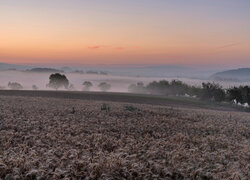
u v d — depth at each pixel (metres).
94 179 8.00
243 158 11.72
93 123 18.34
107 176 7.98
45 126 15.49
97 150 11.27
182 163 9.78
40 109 23.94
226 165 10.34
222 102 76.00
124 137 14.12
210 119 26.03
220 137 16.16
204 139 15.30
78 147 11.45
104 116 21.94
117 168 8.61
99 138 12.98
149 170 8.79
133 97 65.94
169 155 10.91
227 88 75.06
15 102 30.44
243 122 25.84
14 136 12.66
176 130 17.94
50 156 9.52
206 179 8.96
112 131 16.12
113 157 9.58
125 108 28.98
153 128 17.88
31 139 12.20
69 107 27.38
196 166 9.70
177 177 8.77
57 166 8.57
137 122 19.66
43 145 11.27
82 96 59.41
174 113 29.08
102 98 57.59
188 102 64.25
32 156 9.31
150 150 11.45
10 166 8.05
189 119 24.92
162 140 13.83
